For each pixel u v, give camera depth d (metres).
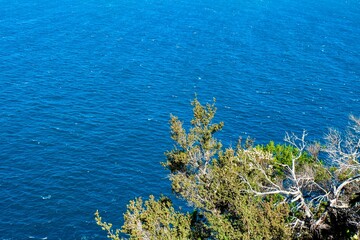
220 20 172.38
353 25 169.75
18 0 185.75
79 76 111.12
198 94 104.44
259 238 18.23
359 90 110.06
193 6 192.25
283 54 135.50
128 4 190.88
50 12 171.25
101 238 58.22
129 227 20.55
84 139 81.31
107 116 90.69
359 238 20.25
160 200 25.22
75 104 95.19
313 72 121.06
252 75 117.38
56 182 68.69
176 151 28.28
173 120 28.17
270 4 198.12
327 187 25.72
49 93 99.81
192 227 21.91
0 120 85.94
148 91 104.69
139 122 89.12
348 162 26.78
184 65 123.12
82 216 62.03
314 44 146.50
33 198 64.81
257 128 89.06
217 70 120.25
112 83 108.06
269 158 29.45
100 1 193.25
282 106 99.38
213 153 27.72
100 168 73.06
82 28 153.75
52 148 77.75
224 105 98.81
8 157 74.31
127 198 66.44
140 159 76.38
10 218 60.66
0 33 141.88
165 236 19.80
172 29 158.25
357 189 25.02
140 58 127.19
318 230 21.80
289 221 22.42
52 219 60.97
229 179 22.02
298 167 29.08
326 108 99.31
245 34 155.50
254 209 19.70
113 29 154.88
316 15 182.12
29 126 84.69
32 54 125.00
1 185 67.12
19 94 98.19
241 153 25.53
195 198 23.17
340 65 127.38
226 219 19.62
